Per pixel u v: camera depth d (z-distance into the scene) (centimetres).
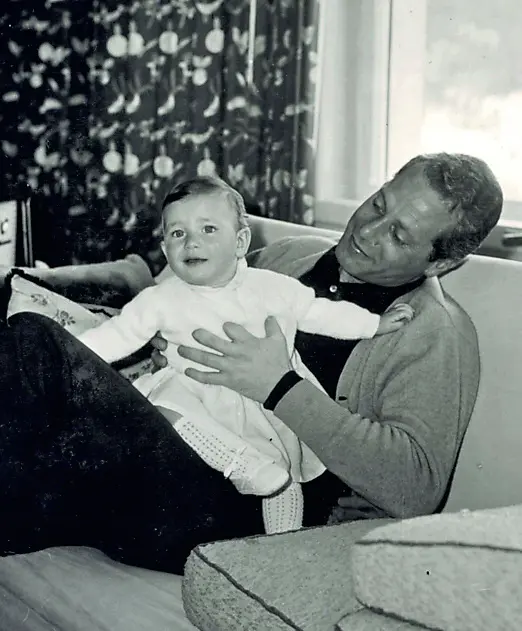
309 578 105
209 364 141
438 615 85
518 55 256
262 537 117
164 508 129
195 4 288
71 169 306
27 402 120
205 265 147
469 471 152
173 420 139
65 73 301
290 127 279
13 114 304
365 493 133
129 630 115
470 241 150
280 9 275
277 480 137
